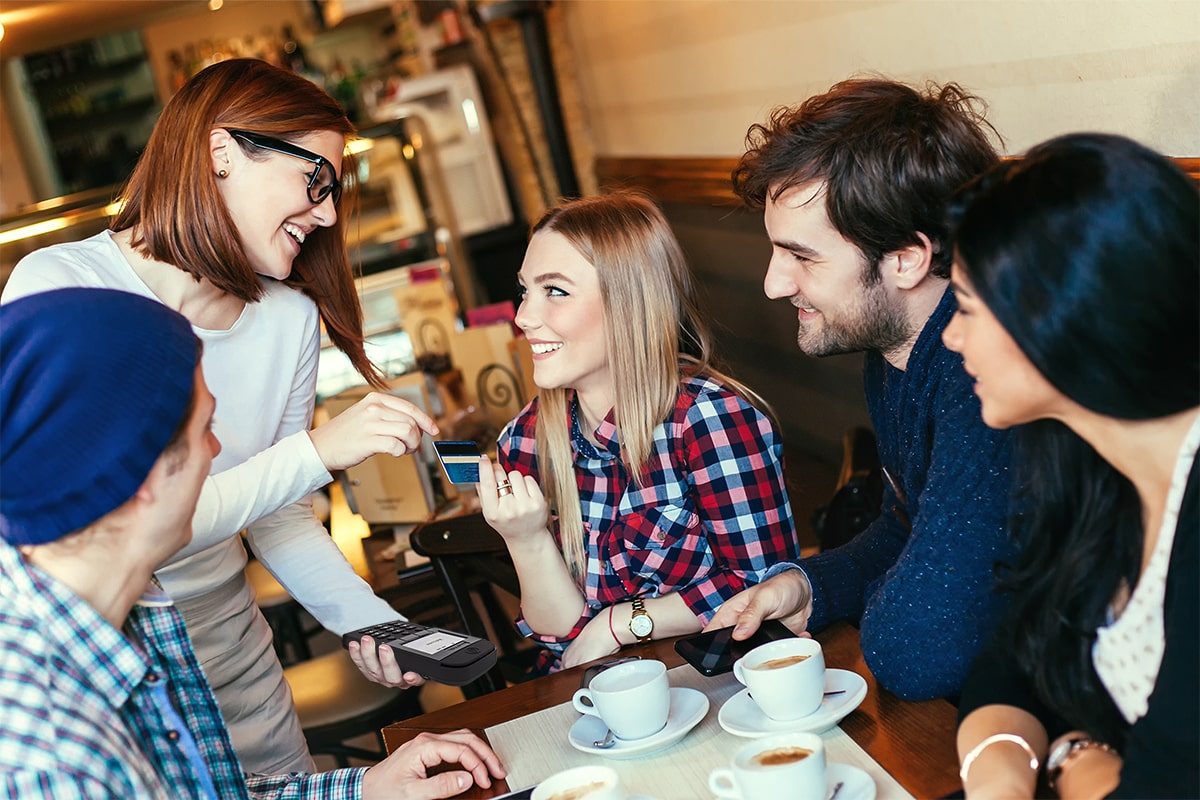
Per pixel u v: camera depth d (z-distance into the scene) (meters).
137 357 0.95
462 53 6.29
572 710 1.37
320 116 1.77
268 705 1.98
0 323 0.94
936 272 1.37
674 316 1.77
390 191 4.60
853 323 1.42
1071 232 0.87
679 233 4.69
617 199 1.81
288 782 1.35
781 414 3.77
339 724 2.41
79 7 6.33
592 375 1.78
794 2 3.02
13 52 7.70
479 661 1.45
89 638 0.98
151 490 0.97
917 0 2.38
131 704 1.04
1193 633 0.89
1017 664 1.16
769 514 1.75
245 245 1.76
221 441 1.90
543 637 1.83
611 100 5.59
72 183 8.86
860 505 2.08
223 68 1.74
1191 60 1.65
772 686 1.17
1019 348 0.92
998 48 2.14
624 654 1.54
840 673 1.29
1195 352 0.87
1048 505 1.07
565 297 1.73
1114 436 0.95
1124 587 1.03
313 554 2.00
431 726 1.43
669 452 1.78
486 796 1.22
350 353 2.09
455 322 3.50
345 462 1.68
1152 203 0.86
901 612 1.25
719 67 3.81
